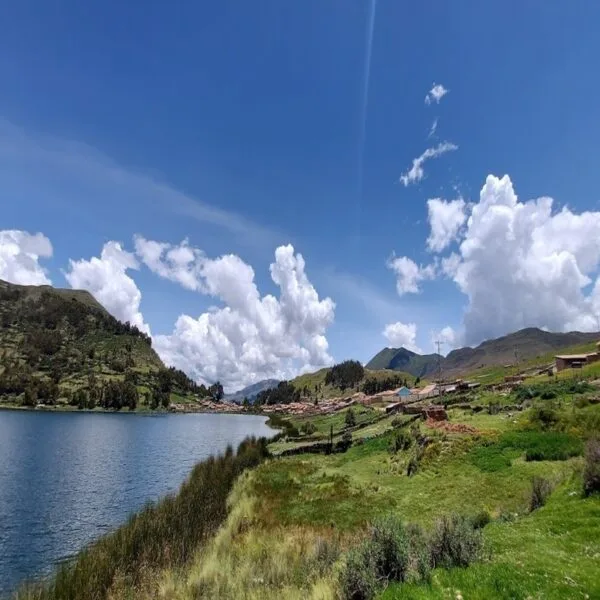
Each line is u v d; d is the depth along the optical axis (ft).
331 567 56.54
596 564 41.55
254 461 208.74
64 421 562.25
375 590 40.22
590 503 63.77
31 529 131.23
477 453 137.49
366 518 100.68
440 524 48.11
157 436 423.64
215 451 312.09
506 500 97.96
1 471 219.61
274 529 95.09
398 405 385.09
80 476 212.64
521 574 38.24
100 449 313.32
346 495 125.70
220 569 69.15
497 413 202.18
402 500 114.93
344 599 42.63
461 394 399.24
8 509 153.28
